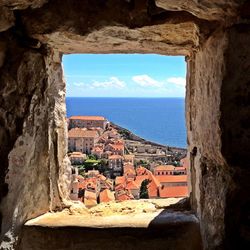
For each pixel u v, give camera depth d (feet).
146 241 4.58
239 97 3.01
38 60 4.42
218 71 3.21
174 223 4.65
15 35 4.00
